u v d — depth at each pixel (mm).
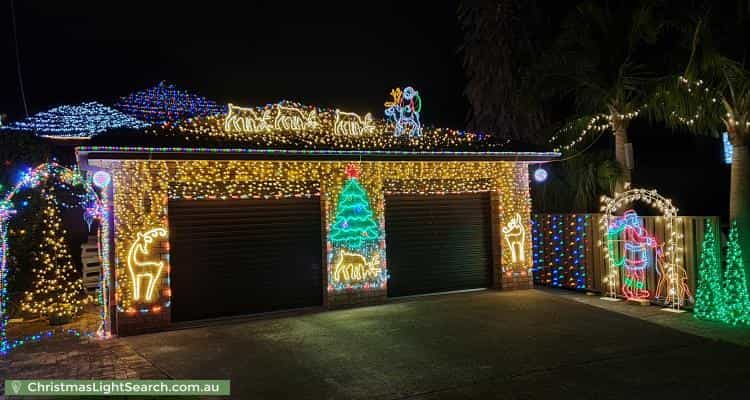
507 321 9625
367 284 11031
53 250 12125
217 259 9961
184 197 9656
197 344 8352
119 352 8062
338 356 7711
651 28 11883
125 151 8523
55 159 13789
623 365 7348
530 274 12695
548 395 6305
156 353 7953
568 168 14875
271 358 7637
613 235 11914
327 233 10688
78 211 14727
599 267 12352
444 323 9492
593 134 14273
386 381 6750
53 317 10359
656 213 15883
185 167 9539
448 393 6383
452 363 7398
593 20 12648
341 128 11406
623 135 12648
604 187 13367
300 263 10656
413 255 11812
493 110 17562
